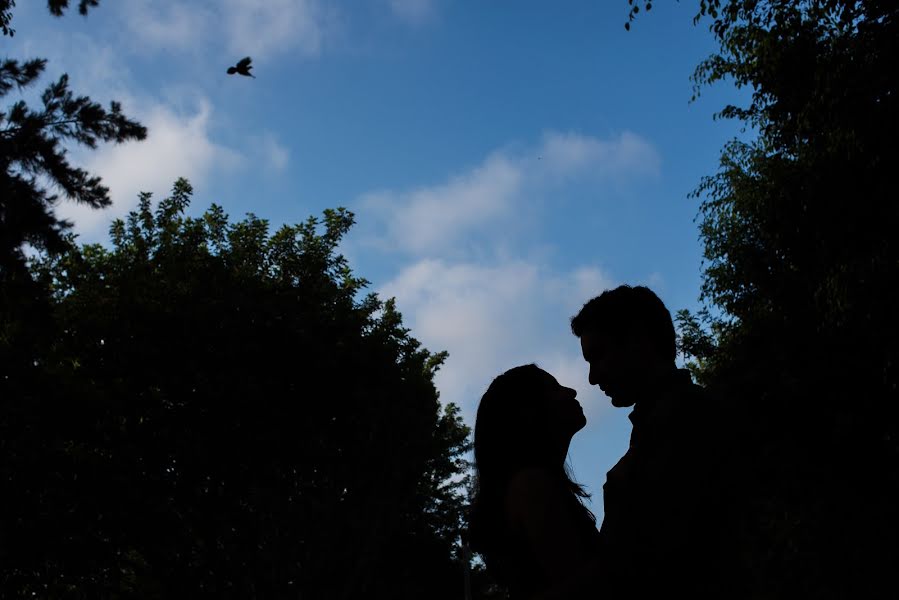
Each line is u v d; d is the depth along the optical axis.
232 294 19.62
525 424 1.65
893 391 12.91
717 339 19.03
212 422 18.48
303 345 19.36
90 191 11.34
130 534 17.27
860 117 11.51
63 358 17.89
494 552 1.59
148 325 18.72
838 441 13.88
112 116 11.56
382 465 20.80
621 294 1.66
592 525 1.64
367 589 24.62
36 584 16.92
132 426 17.86
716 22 12.66
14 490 15.99
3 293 12.01
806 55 12.41
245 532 19.12
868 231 12.52
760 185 14.55
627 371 1.60
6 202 11.01
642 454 1.42
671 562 1.30
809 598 14.59
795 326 14.73
